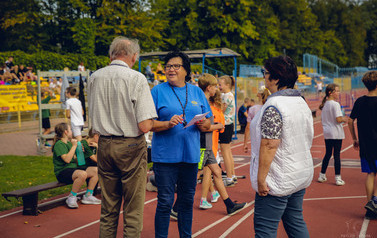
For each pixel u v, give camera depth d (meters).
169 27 44.72
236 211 5.39
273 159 2.87
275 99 2.88
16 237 4.83
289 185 2.85
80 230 5.06
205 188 5.70
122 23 36.88
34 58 26.67
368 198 5.16
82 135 12.27
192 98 4.07
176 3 44.84
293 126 2.85
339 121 6.95
